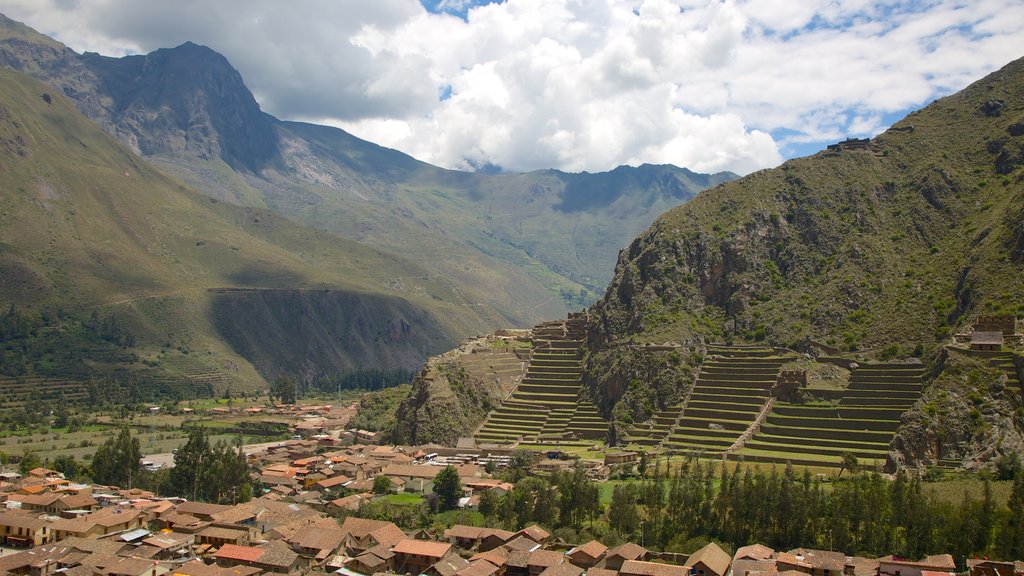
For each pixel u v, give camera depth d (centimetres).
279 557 17788
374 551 18338
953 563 16275
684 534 19412
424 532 19938
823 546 18162
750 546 17988
